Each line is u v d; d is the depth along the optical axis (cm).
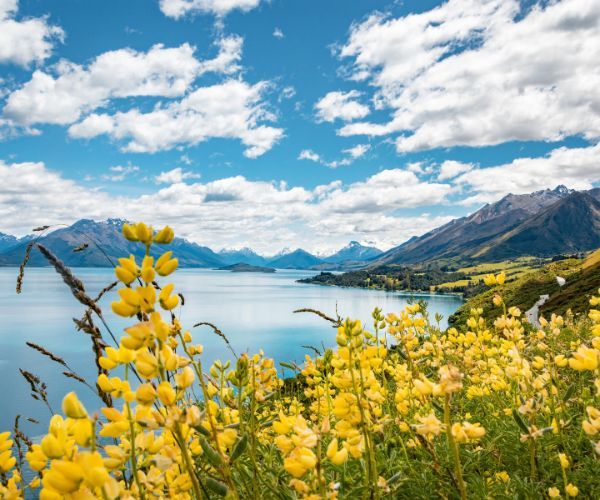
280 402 458
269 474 297
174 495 227
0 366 8162
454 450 238
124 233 203
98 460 168
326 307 18025
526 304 6944
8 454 239
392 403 477
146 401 194
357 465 319
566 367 577
